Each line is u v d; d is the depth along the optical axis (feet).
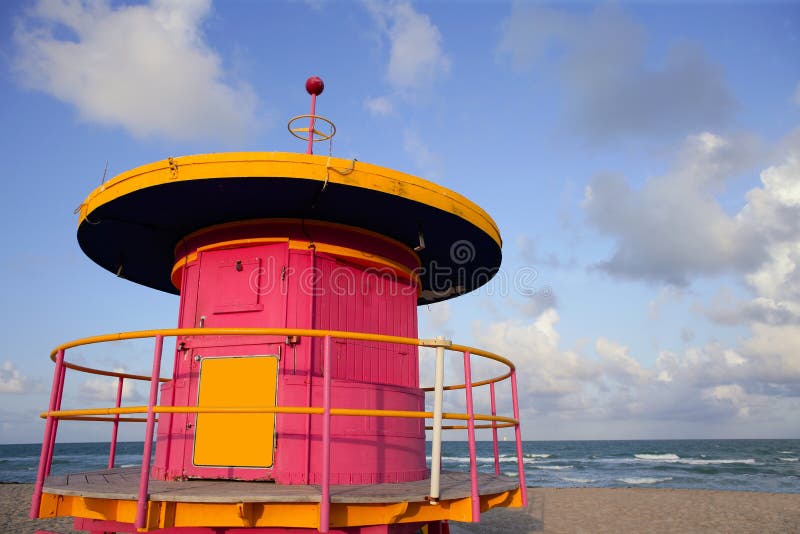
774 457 219.82
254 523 15.08
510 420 19.79
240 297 22.59
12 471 171.94
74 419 21.83
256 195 20.99
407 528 18.92
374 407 21.09
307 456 19.65
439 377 16.43
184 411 14.73
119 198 21.38
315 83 25.03
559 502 82.74
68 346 18.44
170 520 14.89
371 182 20.48
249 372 20.99
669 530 60.64
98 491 15.67
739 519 67.56
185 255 25.41
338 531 16.08
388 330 24.95
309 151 24.73
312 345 21.61
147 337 15.92
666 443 469.98
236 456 19.98
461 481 21.49
